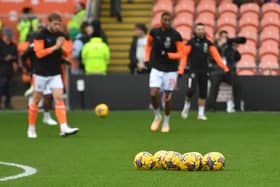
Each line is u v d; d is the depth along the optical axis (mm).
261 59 65312
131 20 71125
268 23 68812
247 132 44344
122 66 68438
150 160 27922
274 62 64750
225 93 60000
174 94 60188
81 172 27984
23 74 61688
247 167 29016
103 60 62000
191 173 26953
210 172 27219
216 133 43656
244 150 35125
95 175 27141
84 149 35656
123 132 44281
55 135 42906
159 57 43531
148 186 24531
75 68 63125
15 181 25906
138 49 61781
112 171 28094
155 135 42406
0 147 36781
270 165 29656
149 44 43812
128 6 72188
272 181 25469
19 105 66062
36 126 48938
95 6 69750
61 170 28609
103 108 54219
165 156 27703
